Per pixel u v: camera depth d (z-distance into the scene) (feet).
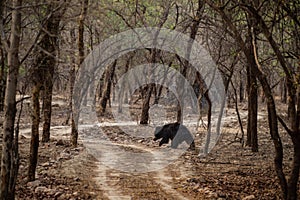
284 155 60.23
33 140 38.68
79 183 40.75
